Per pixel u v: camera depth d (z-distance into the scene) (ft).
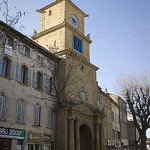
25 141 81.71
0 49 78.38
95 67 131.85
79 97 112.37
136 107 118.93
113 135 178.29
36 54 97.76
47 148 93.15
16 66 84.94
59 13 125.18
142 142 114.83
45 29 128.47
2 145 73.26
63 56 110.83
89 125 110.73
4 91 77.00
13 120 78.33
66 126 96.58
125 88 123.85
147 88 118.73
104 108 164.14
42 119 92.89
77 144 97.14
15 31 84.33
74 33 124.57
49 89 100.94
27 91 87.81
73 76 111.24
